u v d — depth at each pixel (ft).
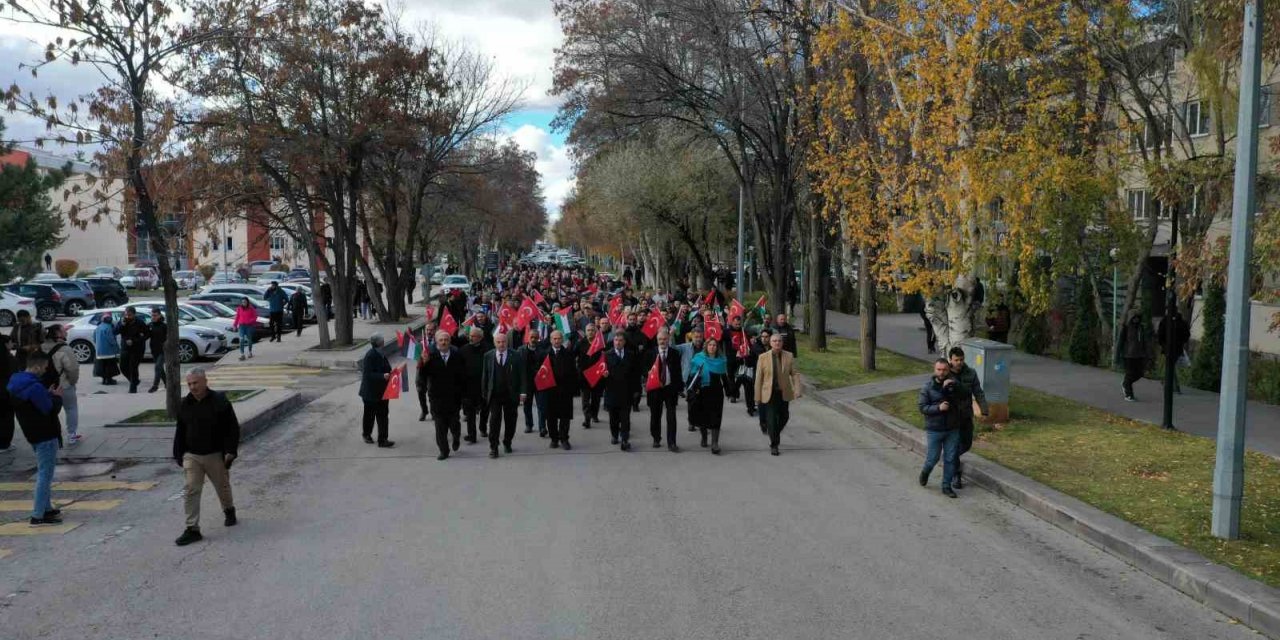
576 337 52.75
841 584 25.07
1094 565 27.22
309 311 125.90
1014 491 34.88
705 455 43.98
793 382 44.21
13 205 43.83
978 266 51.72
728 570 26.16
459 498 34.88
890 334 106.73
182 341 83.87
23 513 33.32
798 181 91.61
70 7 42.68
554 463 41.83
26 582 25.39
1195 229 60.29
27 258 44.16
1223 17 43.42
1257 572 24.95
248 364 81.05
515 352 43.16
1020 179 47.88
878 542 29.25
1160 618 22.95
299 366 80.69
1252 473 36.11
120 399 58.39
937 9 49.24
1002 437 44.45
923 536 30.07
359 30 90.63
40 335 44.37
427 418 54.39
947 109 49.11
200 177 58.03
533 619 22.29
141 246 244.42
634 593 24.16
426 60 100.37
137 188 47.03
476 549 28.09
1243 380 27.84
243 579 25.41
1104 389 59.72
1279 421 47.47
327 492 36.04
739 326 62.75
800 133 77.97
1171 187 48.52
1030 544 29.35
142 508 33.91
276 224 111.24
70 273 211.41
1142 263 70.49
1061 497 33.30
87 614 22.85
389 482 37.81
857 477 39.22
